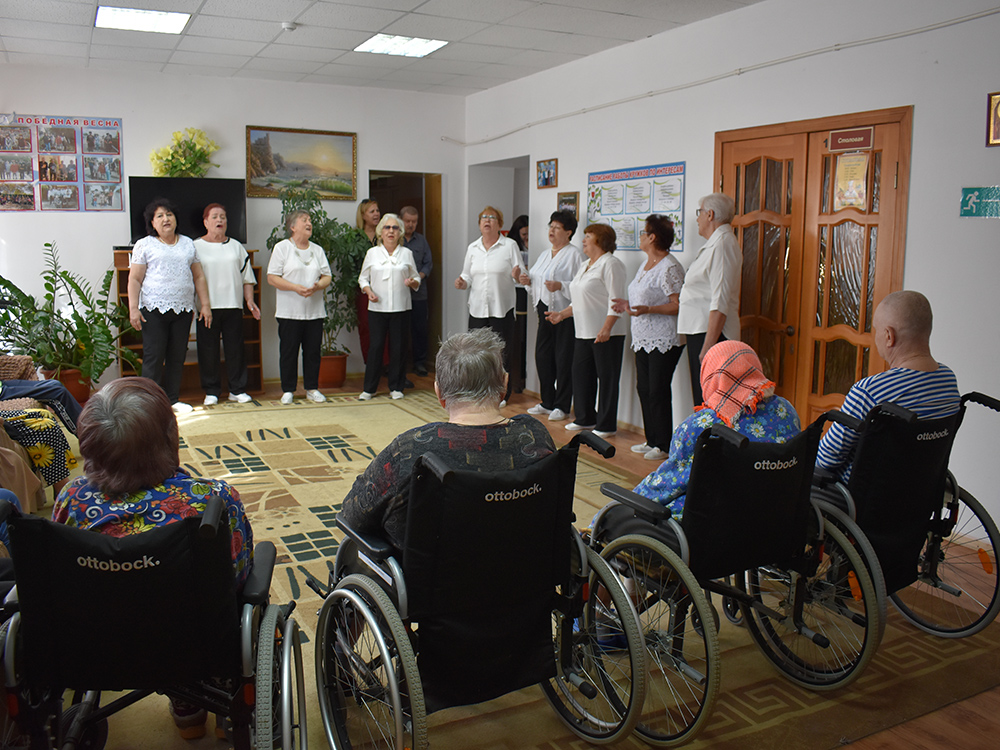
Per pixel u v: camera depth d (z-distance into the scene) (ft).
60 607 4.87
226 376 22.25
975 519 11.55
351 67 20.86
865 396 8.04
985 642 8.75
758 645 8.30
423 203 26.45
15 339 19.39
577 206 19.99
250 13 15.83
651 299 15.78
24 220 20.53
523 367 22.80
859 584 7.39
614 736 6.63
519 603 6.10
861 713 7.35
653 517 7.06
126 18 16.35
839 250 13.44
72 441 16.49
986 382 11.37
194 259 19.40
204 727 6.86
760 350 15.19
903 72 12.10
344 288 23.04
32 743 5.14
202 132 21.53
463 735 7.00
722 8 14.85
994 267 11.16
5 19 16.14
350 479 14.26
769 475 6.84
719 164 15.57
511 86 22.66
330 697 6.73
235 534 5.58
